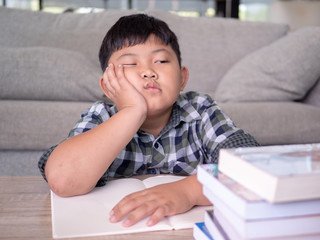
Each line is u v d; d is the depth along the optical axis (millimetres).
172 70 832
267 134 1418
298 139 1445
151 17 941
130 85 764
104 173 730
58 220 509
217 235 418
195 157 950
